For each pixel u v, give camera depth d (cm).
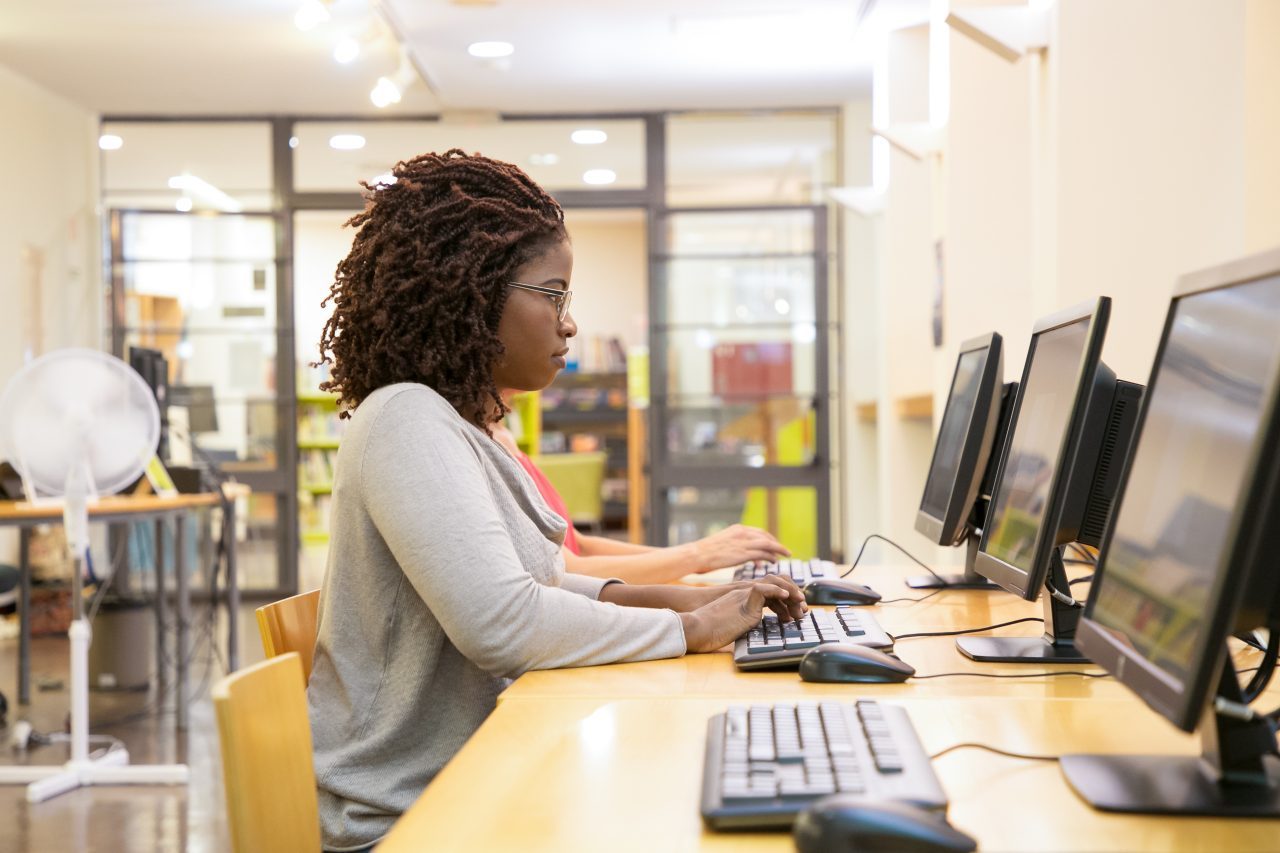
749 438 761
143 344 770
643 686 136
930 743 109
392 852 84
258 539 769
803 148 765
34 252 698
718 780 93
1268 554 91
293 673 118
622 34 617
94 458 365
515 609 138
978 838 84
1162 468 105
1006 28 307
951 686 136
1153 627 97
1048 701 127
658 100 745
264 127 774
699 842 85
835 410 762
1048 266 310
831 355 764
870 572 255
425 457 140
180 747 404
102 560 662
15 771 368
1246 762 95
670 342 766
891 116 563
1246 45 229
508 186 159
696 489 762
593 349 1153
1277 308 88
